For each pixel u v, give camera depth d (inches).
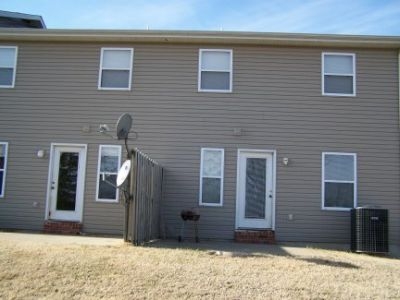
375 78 546.9
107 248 390.0
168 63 557.3
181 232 517.3
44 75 564.1
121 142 548.7
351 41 539.5
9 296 272.5
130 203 426.9
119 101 554.3
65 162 554.6
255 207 537.6
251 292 286.0
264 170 541.6
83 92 558.9
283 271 333.1
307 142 539.8
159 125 548.1
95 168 548.1
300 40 541.3
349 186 535.2
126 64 560.4
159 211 525.7
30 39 565.9
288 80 548.7
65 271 311.4
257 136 542.0
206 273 317.4
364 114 542.0
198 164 541.6
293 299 277.9
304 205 532.4
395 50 550.3
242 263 351.6
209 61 556.1
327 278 321.1
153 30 546.9
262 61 552.1
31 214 546.0
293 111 544.1
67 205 548.1
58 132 554.6
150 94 553.3
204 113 547.8
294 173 536.1
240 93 548.4
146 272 313.7
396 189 531.8
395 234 526.0
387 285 313.6
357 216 467.8
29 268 314.5
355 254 451.5
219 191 538.9
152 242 466.6
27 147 554.6
